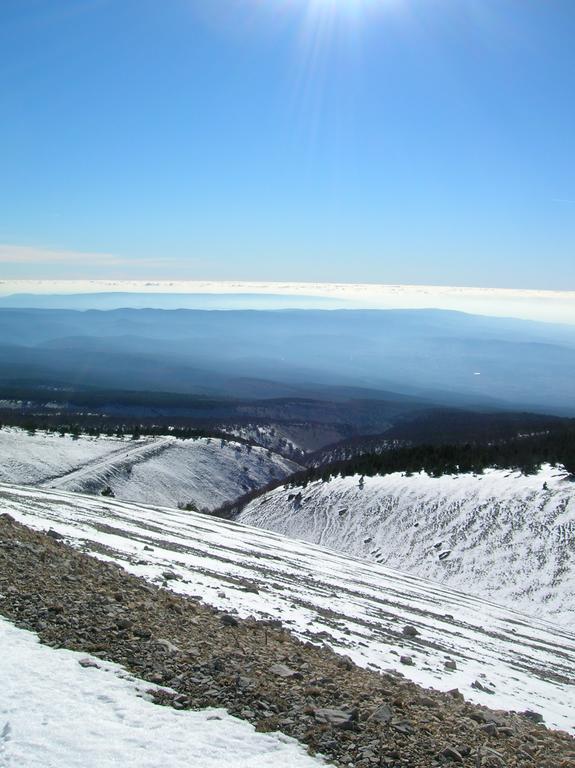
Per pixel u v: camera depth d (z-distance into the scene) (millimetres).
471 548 59906
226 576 23016
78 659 8383
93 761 6113
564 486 64625
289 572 31297
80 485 97438
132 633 9766
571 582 50469
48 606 10211
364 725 7922
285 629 15547
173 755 6410
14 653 8164
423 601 36250
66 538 20438
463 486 72688
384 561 63125
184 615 12133
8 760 5914
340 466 97375
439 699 11125
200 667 8844
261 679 8812
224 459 142750
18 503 29875
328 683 9398
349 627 20125
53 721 6688
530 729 10547
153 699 7602
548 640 35875
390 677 12453
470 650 24297
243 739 6957
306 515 80375
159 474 118250
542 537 57594
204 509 107125
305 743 7137
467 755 7770
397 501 74125
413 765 7137
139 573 17172
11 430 123688
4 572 11508
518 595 51344
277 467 151500
